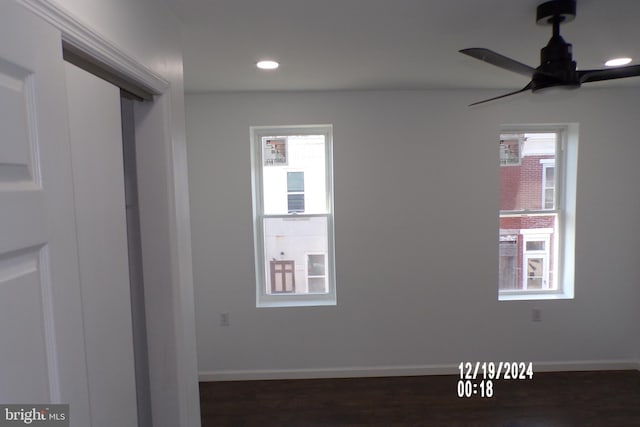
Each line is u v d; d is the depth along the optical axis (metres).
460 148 3.39
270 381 3.46
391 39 2.09
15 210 0.73
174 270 1.62
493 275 3.48
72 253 0.92
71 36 0.94
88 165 1.10
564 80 1.69
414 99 3.35
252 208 3.41
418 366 3.52
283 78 2.85
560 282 3.66
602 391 3.21
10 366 0.72
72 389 0.91
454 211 3.43
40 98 0.81
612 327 3.53
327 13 1.74
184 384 1.70
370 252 3.44
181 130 1.76
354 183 3.39
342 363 3.51
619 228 3.47
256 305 3.46
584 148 3.41
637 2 1.66
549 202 3.63
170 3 1.59
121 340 1.27
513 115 3.38
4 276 0.71
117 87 1.27
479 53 1.59
